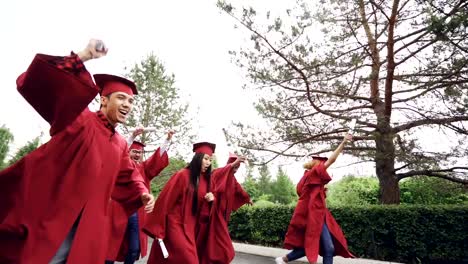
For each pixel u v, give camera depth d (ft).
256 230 34.81
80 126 8.50
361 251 27.50
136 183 11.02
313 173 20.68
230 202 20.61
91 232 8.19
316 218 19.81
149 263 17.67
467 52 28.58
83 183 8.29
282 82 33.68
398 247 26.40
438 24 24.27
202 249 19.38
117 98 9.68
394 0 30.53
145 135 66.59
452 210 25.14
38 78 7.32
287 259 20.66
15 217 7.97
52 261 7.95
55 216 7.92
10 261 8.04
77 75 7.61
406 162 31.73
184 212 17.70
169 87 70.18
